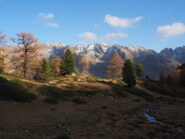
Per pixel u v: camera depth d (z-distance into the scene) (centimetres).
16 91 3153
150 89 7550
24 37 4778
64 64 7425
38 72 6556
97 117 2586
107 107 3556
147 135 1933
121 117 2728
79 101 3703
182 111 3656
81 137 1670
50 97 3538
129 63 6588
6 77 3834
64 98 3709
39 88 3666
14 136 1555
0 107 2545
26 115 2377
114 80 7644
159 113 3416
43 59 6744
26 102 2997
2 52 4634
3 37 4494
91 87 5453
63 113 2697
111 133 1878
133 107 3925
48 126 1984
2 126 1834
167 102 5325
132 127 2194
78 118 2473
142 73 9031
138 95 5919
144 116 3048
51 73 7275
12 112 2427
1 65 4709
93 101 4053
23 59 4816
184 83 10119
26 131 1731
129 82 6525
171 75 10988
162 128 2281
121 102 4466
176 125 2588
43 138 1551
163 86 8844
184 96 8362
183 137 1952
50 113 2614
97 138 1683
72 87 5019
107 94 5066
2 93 2988
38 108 2833
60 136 1526
